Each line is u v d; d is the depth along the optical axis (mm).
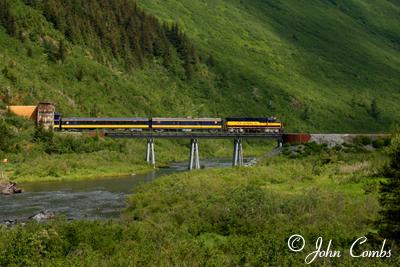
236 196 35688
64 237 24672
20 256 21078
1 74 114250
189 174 59188
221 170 61938
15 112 100375
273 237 24875
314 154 77062
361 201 35031
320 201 35219
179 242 24672
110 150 98438
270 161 77688
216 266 20438
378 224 24781
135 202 43344
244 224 30234
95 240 24969
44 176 74500
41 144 88875
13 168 76188
